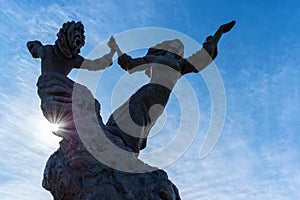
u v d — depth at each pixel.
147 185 11.26
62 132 11.34
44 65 12.09
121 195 10.85
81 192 10.76
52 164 11.41
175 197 11.67
